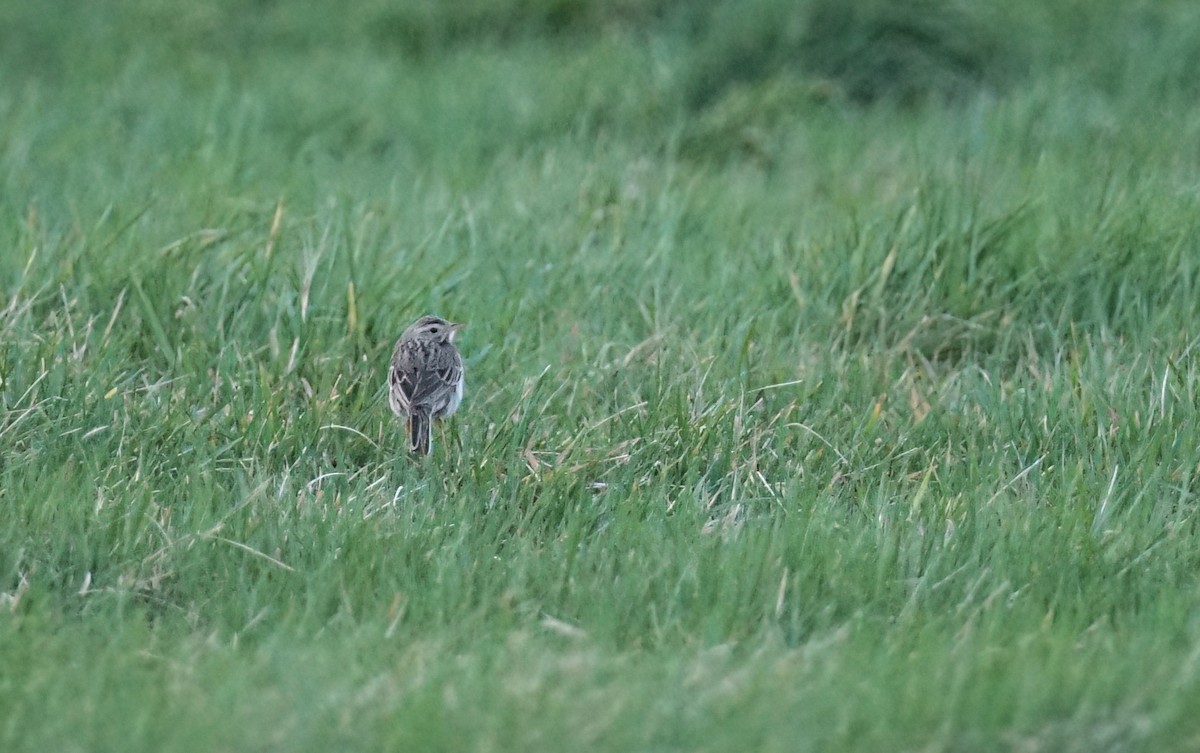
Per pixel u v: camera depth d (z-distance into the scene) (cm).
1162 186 1566
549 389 1227
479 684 843
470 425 1191
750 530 1014
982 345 1367
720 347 1305
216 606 950
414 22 2528
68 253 1380
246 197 1620
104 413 1161
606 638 907
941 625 934
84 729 809
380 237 1477
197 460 1111
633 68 2216
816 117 1997
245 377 1218
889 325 1384
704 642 902
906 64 2122
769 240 1559
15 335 1252
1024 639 881
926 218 1462
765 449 1153
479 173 1817
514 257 1491
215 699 830
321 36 2528
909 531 1030
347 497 1076
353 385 1229
